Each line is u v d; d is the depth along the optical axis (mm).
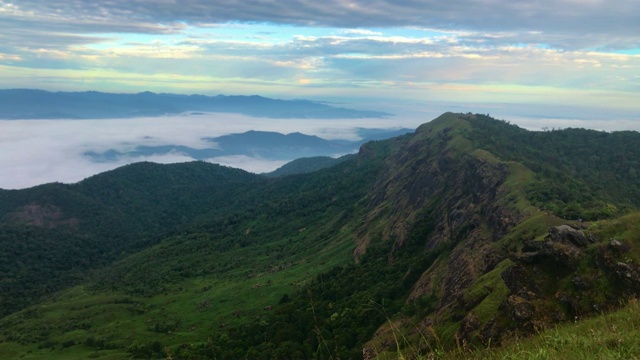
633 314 18203
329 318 85438
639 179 131250
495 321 29188
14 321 135000
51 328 124000
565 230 29641
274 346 83125
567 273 27781
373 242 129250
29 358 103688
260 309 115750
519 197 78062
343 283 105812
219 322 114688
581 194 83000
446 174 128875
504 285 36781
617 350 13812
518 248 56250
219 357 87500
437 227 102750
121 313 131625
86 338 113250
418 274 86500
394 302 80938
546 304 26938
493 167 99438
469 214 91875
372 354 54750
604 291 25328
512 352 16016
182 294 145250
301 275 133750
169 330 115875
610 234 28078
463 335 34312
